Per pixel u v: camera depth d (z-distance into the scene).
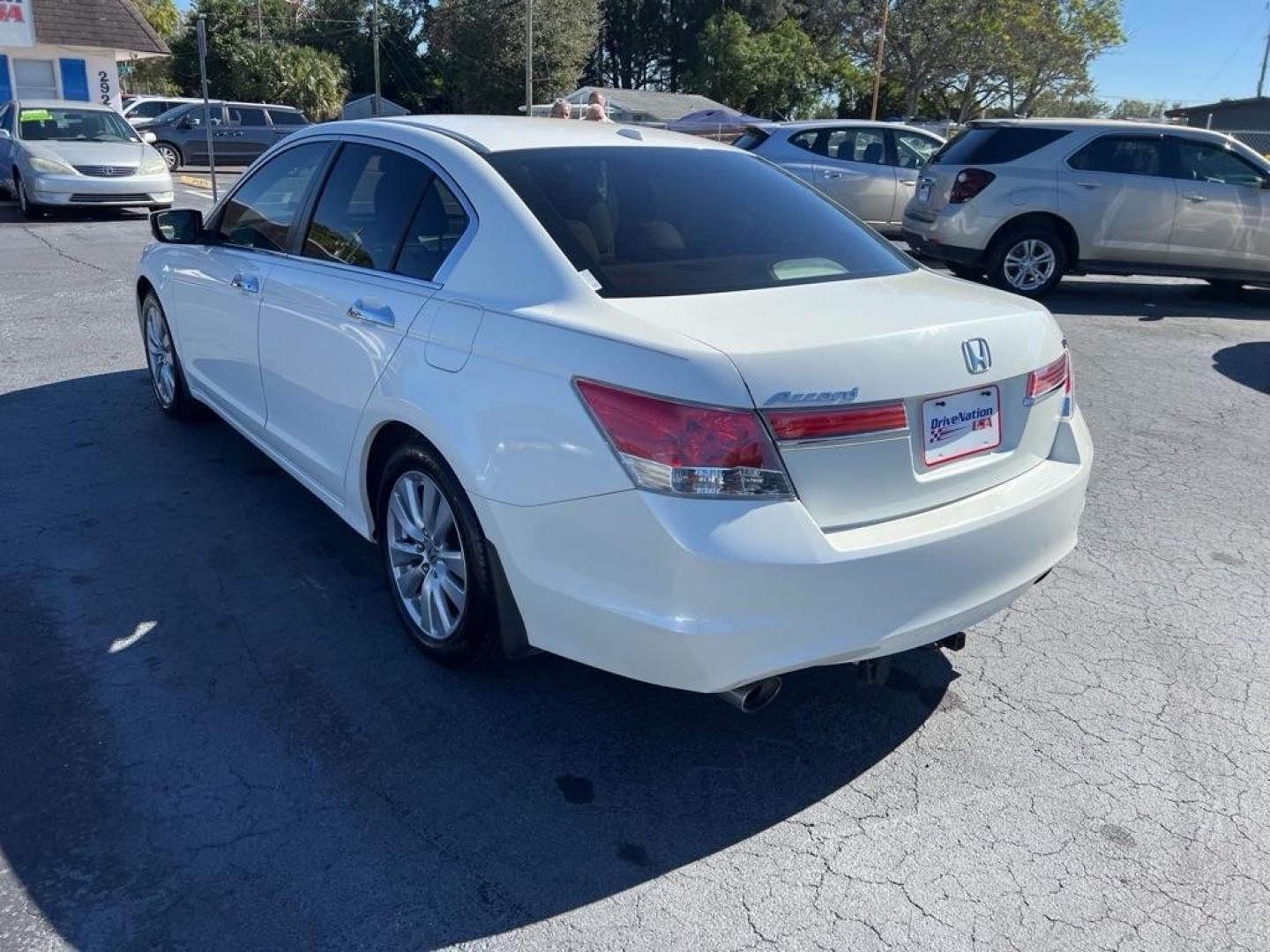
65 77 22.28
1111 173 10.28
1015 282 10.63
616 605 2.65
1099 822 2.88
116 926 2.38
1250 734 3.30
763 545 2.51
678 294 2.98
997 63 47.31
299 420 4.07
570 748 3.11
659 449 2.52
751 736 3.21
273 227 4.37
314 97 45.84
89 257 11.12
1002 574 2.95
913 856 2.73
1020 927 2.50
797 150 13.37
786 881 2.62
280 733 3.11
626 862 2.66
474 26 50.44
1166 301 10.98
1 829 2.67
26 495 4.73
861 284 3.28
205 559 4.18
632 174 3.56
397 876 2.57
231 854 2.62
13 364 6.83
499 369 2.91
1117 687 3.55
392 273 3.53
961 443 2.91
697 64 56.94
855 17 51.06
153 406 6.04
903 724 3.31
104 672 3.37
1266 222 10.31
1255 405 7.02
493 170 3.34
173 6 58.28
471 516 3.08
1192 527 4.96
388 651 3.57
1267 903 2.60
